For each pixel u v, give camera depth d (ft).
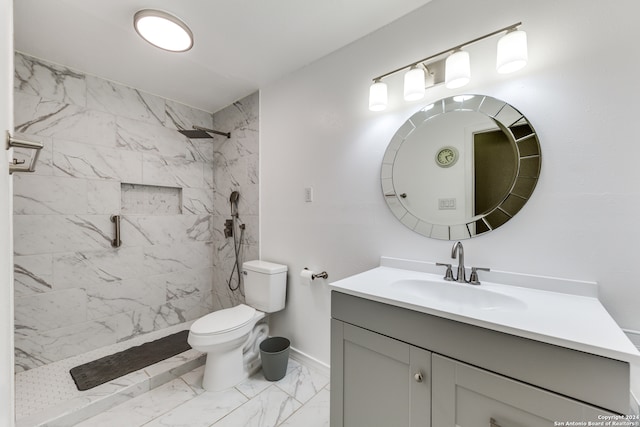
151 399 5.25
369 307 3.42
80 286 6.59
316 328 6.23
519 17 3.70
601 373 2.07
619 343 2.09
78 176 6.57
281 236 7.02
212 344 5.22
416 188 4.65
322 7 4.60
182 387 5.62
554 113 3.47
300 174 6.54
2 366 1.85
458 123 4.23
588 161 3.27
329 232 5.95
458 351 2.73
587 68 3.27
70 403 4.78
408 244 4.77
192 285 8.77
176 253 8.39
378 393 3.35
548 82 3.51
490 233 3.96
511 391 2.43
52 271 6.21
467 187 4.16
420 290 4.09
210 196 9.27
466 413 2.68
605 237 3.18
